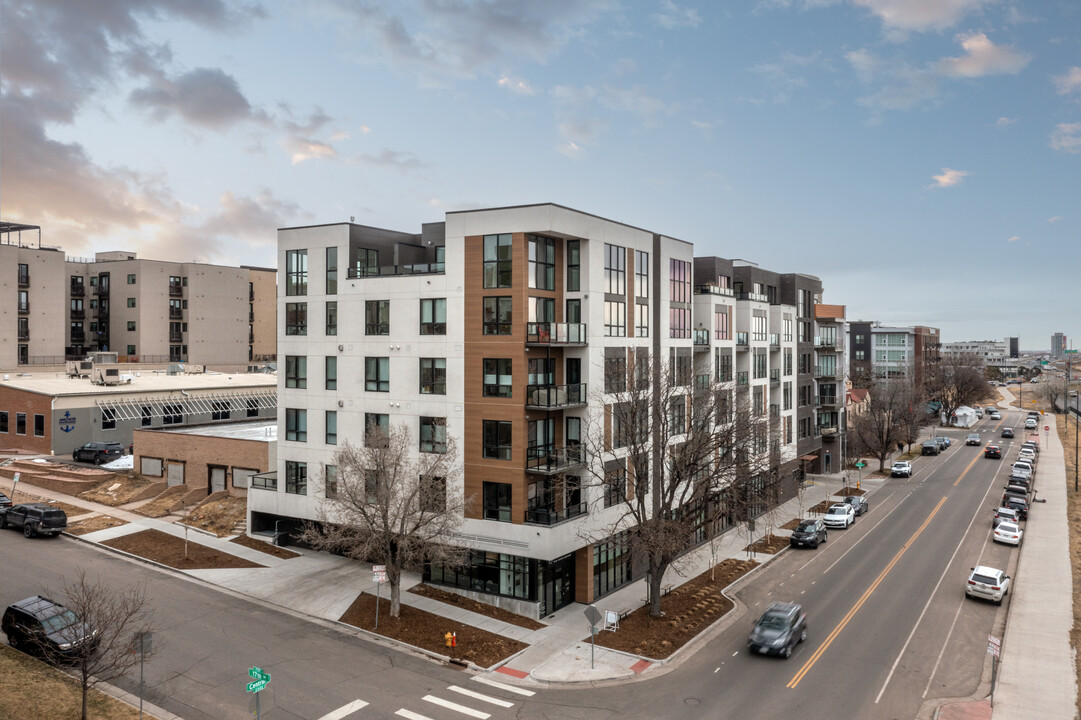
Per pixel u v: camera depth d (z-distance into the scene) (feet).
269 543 134.00
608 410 120.47
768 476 141.59
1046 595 118.42
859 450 283.59
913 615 109.70
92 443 193.67
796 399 208.95
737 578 129.08
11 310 261.44
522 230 107.86
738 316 179.32
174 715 71.77
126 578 112.68
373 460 103.65
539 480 112.98
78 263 317.42
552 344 110.22
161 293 309.42
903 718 76.48
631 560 128.88
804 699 81.00
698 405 117.08
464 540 111.96
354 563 124.88
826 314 248.73
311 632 96.37
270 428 185.47
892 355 503.61
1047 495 207.92
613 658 92.53
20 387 205.26
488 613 106.73
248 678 81.35
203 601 105.19
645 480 111.04
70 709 68.49
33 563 116.37
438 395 115.24
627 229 126.82
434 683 83.15
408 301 118.42
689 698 81.00
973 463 268.62
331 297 127.65
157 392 220.02
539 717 75.56
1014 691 82.89
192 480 166.09
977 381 420.36
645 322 132.77
